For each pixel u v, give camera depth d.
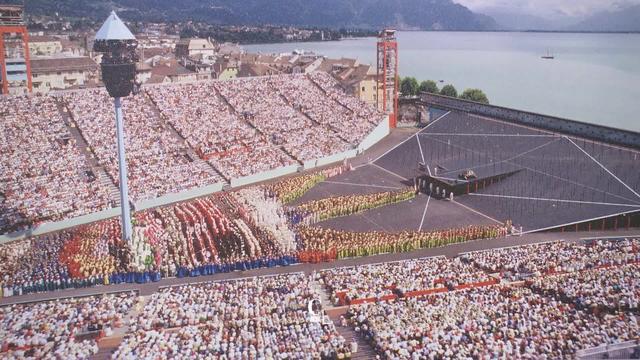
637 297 52.28
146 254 69.94
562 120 112.50
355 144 132.00
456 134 117.69
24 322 49.66
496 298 52.97
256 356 43.16
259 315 51.00
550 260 63.81
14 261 69.12
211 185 101.81
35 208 85.50
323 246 73.31
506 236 80.62
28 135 102.38
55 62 183.00
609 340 43.88
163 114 121.56
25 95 111.88
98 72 191.50
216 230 79.44
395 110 159.75
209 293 55.88
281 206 93.12
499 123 115.06
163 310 51.75
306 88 152.38
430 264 64.88
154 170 102.50
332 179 111.19
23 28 119.88
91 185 93.81
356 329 49.75
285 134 128.75
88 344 46.22
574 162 93.94
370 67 180.38
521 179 95.62
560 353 42.09
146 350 43.50
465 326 46.62
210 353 43.72
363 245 73.44
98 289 62.59
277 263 69.88
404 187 103.81
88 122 110.19
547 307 50.56
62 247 73.69
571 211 83.69
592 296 52.66
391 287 57.94
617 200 82.31
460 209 93.06
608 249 67.31
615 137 101.44
